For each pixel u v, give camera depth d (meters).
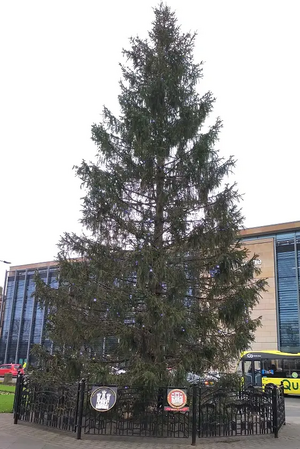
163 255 9.27
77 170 10.54
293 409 17.36
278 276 31.72
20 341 42.78
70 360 9.22
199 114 11.12
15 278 45.88
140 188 10.75
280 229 32.28
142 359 8.90
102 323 9.55
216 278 9.72
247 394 9.02
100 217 10.34
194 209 10.54
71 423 8.12
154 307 8.52
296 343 29.52
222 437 8.29
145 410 8.07
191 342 9.31
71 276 9.78
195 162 10.46
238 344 9.30
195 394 8.00
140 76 11.92
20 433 8.10
